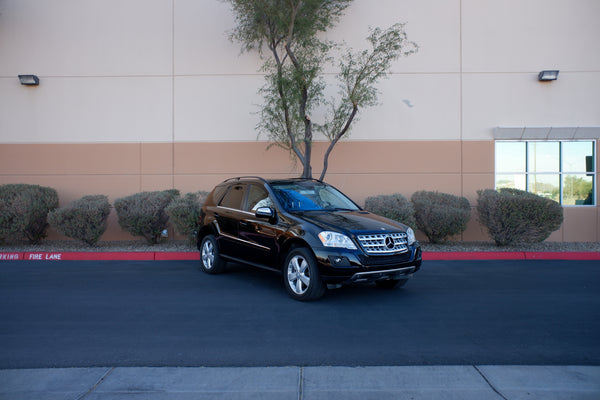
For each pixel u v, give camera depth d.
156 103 12.64
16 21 12.70
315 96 11.09
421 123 12.41
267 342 4.93
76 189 12.63
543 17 12.38
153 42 12.65
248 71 12.52
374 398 3.67
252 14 11.41
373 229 6.46
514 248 11.06
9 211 10.66
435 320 5.70
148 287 7.47
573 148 12.41
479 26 12.42
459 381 3.96
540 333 5.21
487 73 12.42
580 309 6.20
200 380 4.00
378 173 12.42
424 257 10.24
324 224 6.46
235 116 12.55
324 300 6.64
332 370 4.20
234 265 9.45
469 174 12.39
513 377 4.04
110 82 12.66
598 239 12.24
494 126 12.38
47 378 4.04
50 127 12.67
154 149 12.62
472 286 7.56
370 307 6.29
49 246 11.43
